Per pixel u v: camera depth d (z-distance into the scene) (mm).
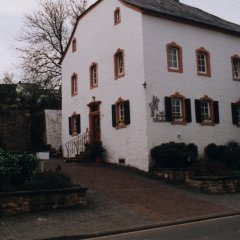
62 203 14711
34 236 11336
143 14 23453
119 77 25031
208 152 24609
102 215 14016
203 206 16172
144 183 20047
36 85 37469
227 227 12234
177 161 21625
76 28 30281
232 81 27344
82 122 29062
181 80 24469
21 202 13984
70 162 26062
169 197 17500
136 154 23234
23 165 15367
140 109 23094
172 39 24469
